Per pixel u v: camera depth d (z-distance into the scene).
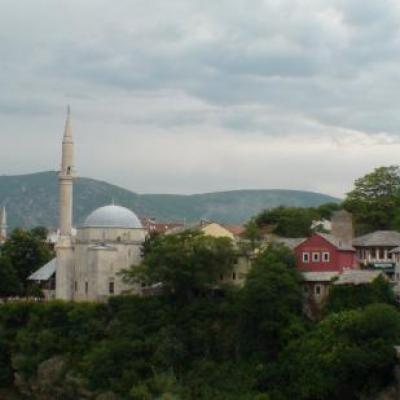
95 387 182.25
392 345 147.25
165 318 188.50
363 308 161.75
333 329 154.62
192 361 180.38
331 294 170.50
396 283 178.00
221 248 189.88
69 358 194.12
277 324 168.50
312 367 151.88
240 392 165.00
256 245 192.00
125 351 182.75
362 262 194.75
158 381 173.38
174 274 187.38
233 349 177.50
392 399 144.62
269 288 170.50
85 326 197.25
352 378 147.75
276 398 157.88
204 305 186.62
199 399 169.50
